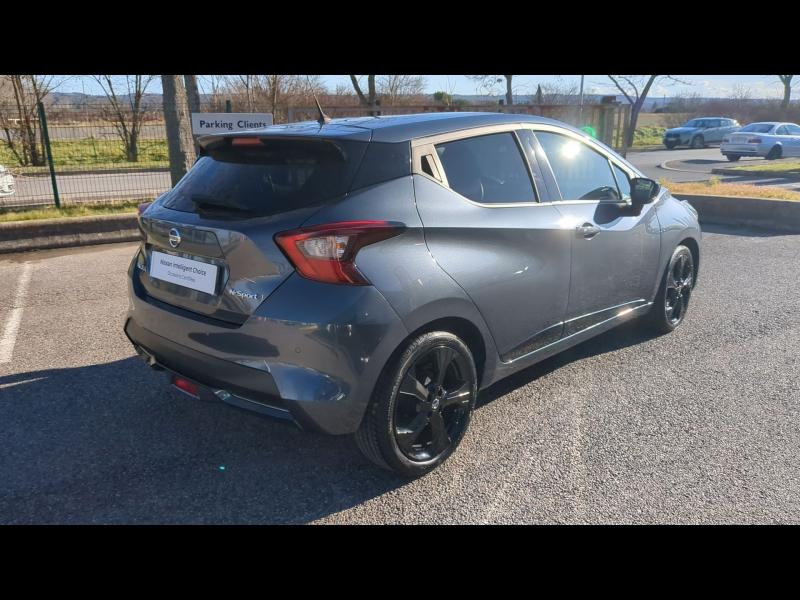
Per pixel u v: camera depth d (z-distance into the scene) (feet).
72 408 12.67
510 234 10.98
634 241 14.26
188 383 10.05
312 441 11.50
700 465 10.73
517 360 11.82
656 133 144.36
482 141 11.33
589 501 9.73
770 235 30.71
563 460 10.89
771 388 13.74
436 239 9.85
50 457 10.86
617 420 12.31
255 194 9.59
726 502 9.70
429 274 9.61
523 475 10.44
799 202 31.30
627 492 9.96
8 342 16.33
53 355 15.43
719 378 14.24
